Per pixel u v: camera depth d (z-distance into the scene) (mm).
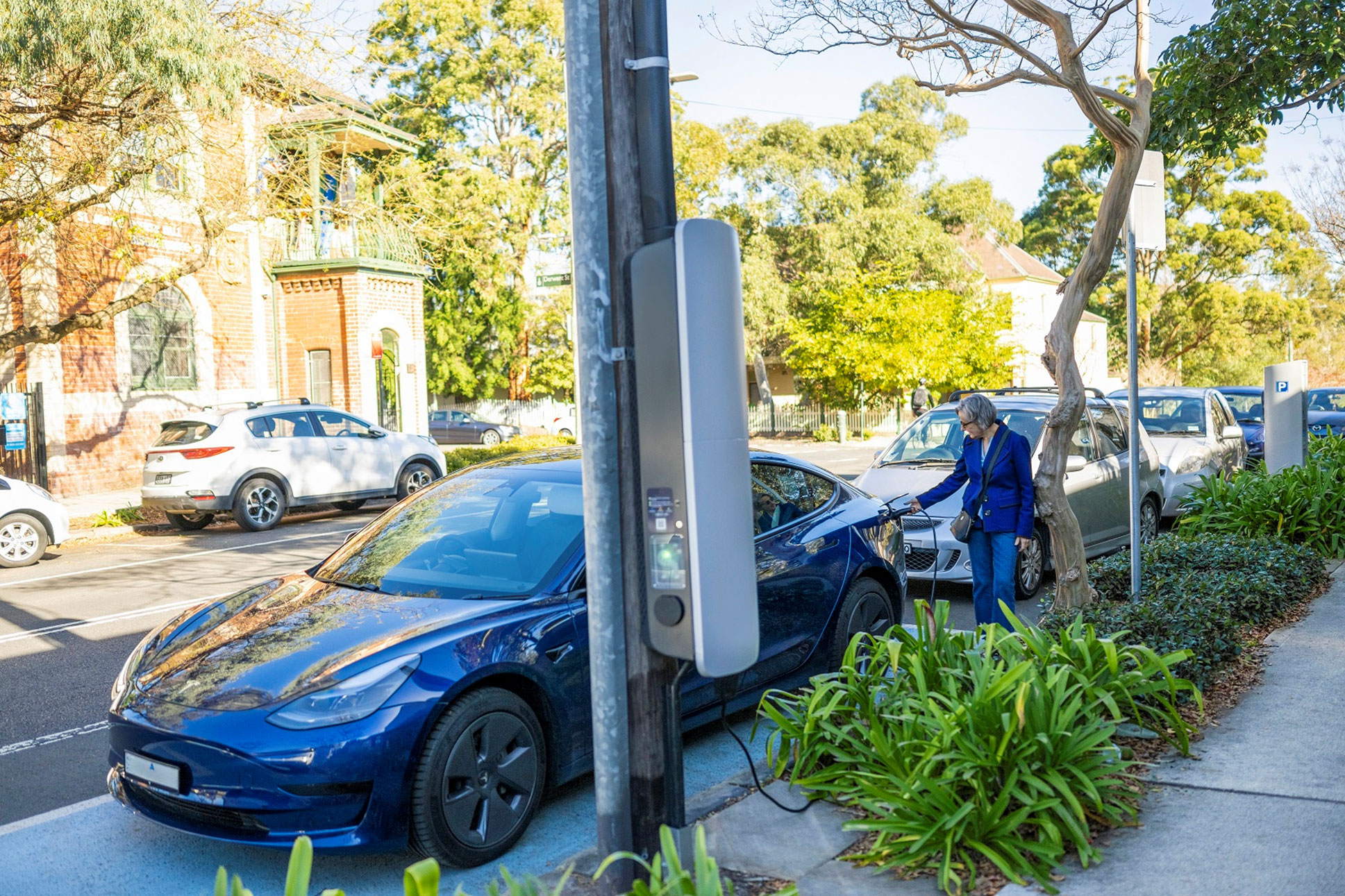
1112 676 4492
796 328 37812
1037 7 6402
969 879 3551
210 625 4887
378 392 24734
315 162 18797
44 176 15922
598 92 3340
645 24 3307
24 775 5422
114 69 13094
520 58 36281
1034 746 3842
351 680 4031
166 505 14898
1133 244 6516
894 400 38625
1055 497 6504
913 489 8875
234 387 22188
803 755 4461
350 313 24156
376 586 5012
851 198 40062
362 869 4246
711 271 3115
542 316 39750
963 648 4781
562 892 3703
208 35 13414
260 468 15305
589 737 4664
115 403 19578
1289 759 4504
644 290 3189
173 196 16828
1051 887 3453
